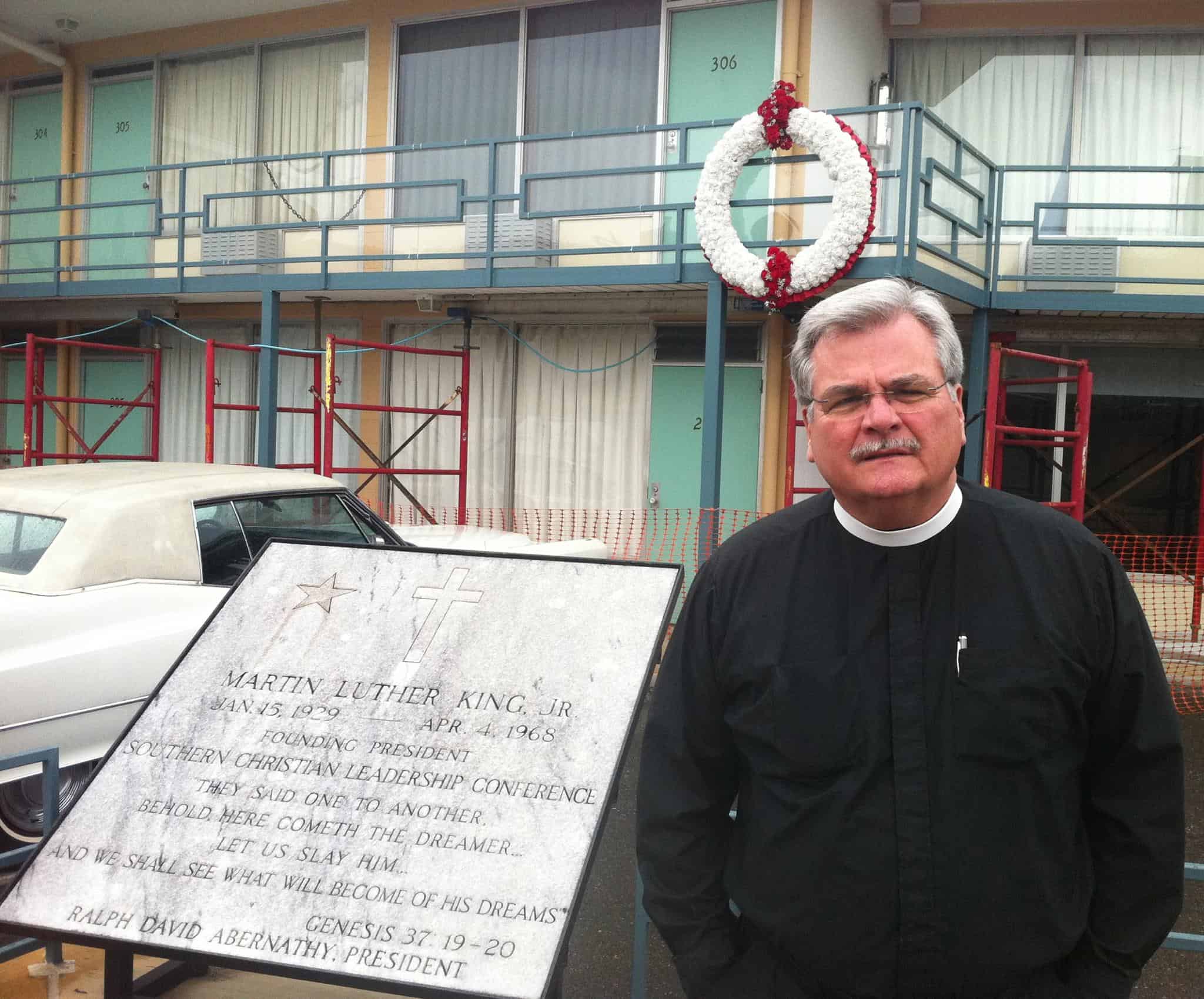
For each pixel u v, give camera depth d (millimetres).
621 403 9820
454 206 9992
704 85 9195
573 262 9359
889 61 9820
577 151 9555
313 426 11172
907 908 1674
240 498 4754
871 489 1675
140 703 4051
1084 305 8398
